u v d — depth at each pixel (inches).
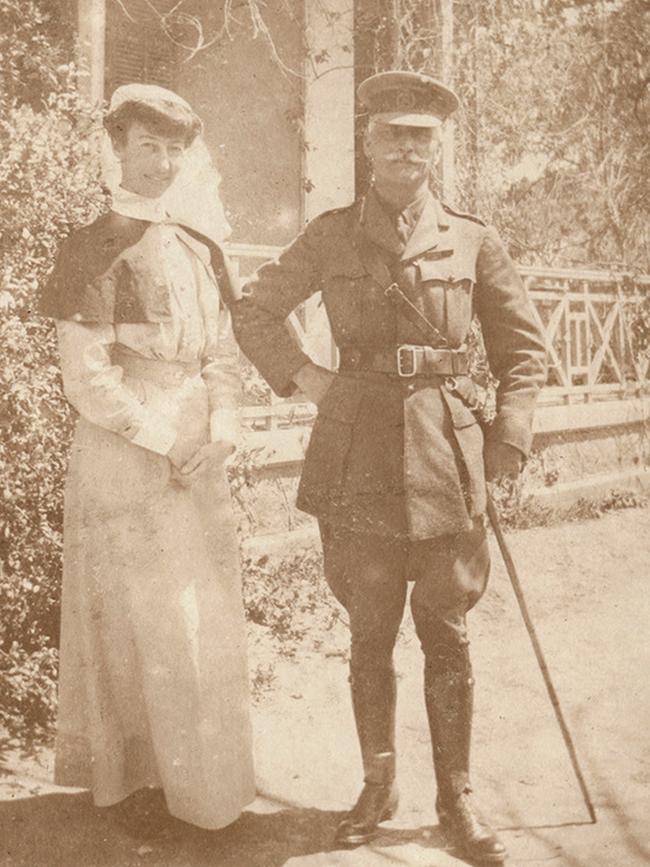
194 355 125.1
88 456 122.6
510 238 372.5
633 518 303.9
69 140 165.2
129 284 119.5
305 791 138.0
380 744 125.0
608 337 342.0
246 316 126.6
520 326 126.7
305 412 237.6
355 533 121.0
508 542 265.3
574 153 389.7
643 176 403.2
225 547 126.6
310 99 294.5
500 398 126.8
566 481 310.2
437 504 119.0
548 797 138.1
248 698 126.0
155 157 120.9
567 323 326.0
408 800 135.3
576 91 381.4
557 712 132.2
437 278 120.5
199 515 124.7
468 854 119.6
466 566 122.3
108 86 279.3
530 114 360.5
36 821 127.6
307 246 126.0
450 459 120.0
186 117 121.5
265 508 229.5
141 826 125.3
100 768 122.8
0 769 142.0
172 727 119.5
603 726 162.2
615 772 145.8
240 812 123.6
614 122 396.5
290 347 126.2
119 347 121.6
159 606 119.3
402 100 116.9
